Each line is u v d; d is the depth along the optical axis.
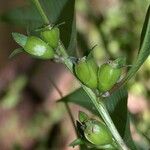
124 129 0.15
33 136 0.50
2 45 0.56
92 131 0.13
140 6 0.35
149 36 0.13
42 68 0.54
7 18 0.17
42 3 0.15
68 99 0.16
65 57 0.14
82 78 0.14
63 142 0.47
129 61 0.32
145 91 0.31
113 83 0.14
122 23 0.35
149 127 0.24
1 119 0.53
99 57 0.34
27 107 0.52
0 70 0.56
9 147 0.51
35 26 0.16
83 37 0.19
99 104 0.14
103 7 0.40
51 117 0.49
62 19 0.15
